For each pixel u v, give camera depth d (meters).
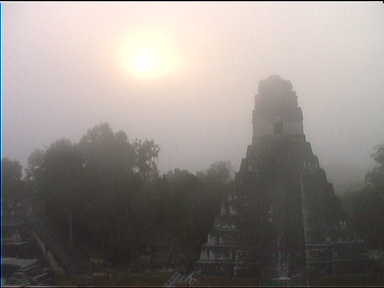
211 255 53.59
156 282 55.84
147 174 69.00
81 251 64.62
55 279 60.09
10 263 63.88
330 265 44.91
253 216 53.41
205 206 62.94
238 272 51.69
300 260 48.59
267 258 50.69
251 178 55.28
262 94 58.44
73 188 65.81
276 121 56.62
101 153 66.88
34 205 71.06
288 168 53.22
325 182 45.81
